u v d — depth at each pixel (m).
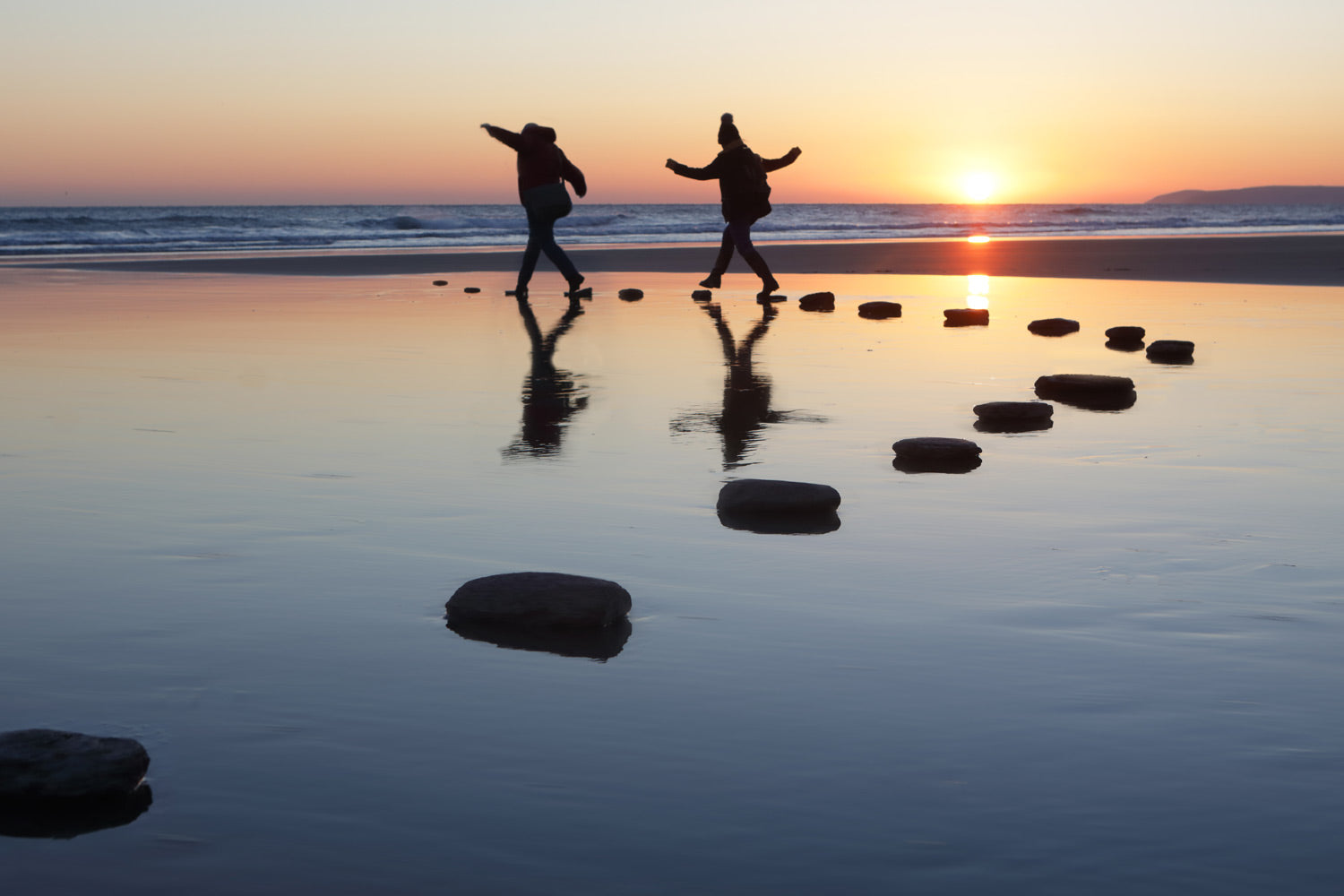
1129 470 3.59
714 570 2.60
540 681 1.98
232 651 2.12
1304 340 7.10
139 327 8.13
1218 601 2.37
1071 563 2.63
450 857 1.42
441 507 3.15
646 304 10.40
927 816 1.51
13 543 2.81
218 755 1.70
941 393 5.14
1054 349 6.79
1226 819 1.51
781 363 6.20
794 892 1.34
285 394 5.12
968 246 23.95
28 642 2.16
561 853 1.43
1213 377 5.56
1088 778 1.62
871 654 2.09
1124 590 2.44
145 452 3.87
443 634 2.22
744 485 3.12
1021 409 4.41
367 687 1.96
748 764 1.66
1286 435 4.11
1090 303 10.13
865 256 19.66
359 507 3.15
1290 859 1.41
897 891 1.35
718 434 4.20
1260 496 3.24
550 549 2.77
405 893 1.35
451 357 6.48
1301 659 2.06
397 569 2.62
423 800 1.57
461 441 4.07
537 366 6.06
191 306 10.04
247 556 2.71
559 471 3.60
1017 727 1.79
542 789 1.59
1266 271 14.10
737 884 1.36
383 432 4.24
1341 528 2.91
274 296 11.27
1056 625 2.24
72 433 4.21
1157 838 1.46
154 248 24.92
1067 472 3.56
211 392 5.17
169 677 2.00
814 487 3.12
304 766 1.67
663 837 1.47
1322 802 1.55
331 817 1.52
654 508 3.15
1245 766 1.66
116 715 1.84
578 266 17.08
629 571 2.60
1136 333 6.98
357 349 6.82
